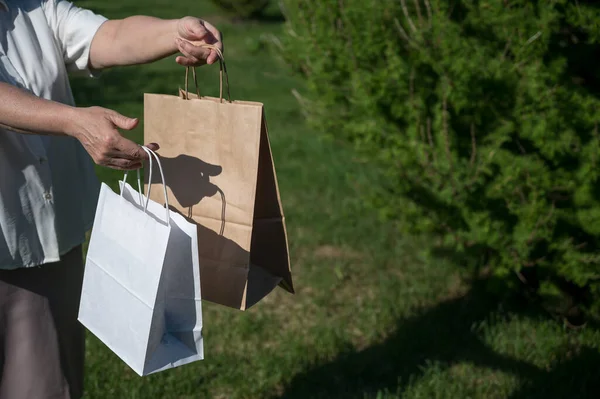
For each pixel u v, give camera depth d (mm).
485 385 3648
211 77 11133
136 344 1817
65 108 1786
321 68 4004
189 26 2029
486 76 3494
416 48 3674
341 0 3842
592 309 4223
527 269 4484
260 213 2100
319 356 3961
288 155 7707
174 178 2018
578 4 3596
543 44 3514
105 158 1791
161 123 2010
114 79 10484
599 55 3871
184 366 3809
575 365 3877
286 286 2201
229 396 3613
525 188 3775
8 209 2018
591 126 3605
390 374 3805
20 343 2174
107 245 1887
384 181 6809
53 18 2178
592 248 3959
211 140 1934
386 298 4617
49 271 2180
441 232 4125
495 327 4234
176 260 1792
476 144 3861
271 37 5129
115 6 15914
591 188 3650
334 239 5590
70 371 2320
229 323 4336
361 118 4133
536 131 3506
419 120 3699
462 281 4906
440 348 4066
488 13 3561
